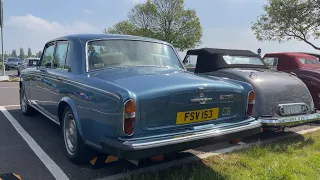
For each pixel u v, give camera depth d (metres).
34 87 5.36
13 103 8.24
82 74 3.64
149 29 40.09
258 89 4.78
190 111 3.17
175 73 3.71
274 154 4.30
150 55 4.21
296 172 3.66
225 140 3.32
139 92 2.87
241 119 3.66
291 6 22.20
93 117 3.15
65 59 4.16
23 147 4.43
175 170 3.62
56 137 4.95
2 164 3.78
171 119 3.05
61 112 4.07
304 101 5.16
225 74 5.42
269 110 4.75
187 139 2.98
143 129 2.89
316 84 6.14
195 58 6.43
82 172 3.57
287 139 5.17
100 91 3.04
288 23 22.41
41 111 5.06
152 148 2.79
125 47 4.07
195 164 3.86
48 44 5.09
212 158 4.10
